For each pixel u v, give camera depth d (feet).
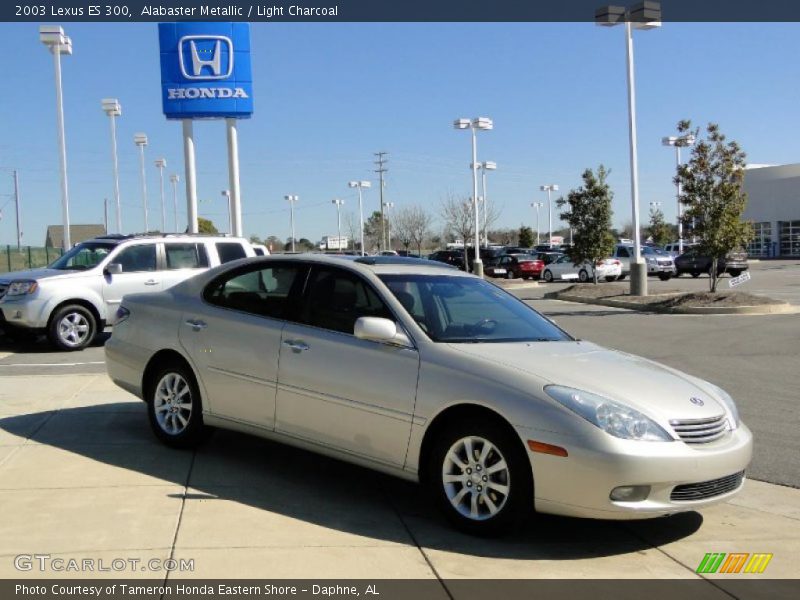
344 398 17.85
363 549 15.25
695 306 67.82
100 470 19.67
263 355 19.49
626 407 15.37
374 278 18.81
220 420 20.58
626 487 14.82
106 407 27.04
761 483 20.49
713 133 67.46
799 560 15.56
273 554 14.83
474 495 16.07
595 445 14.76
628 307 75.56
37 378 33.17
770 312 65.31
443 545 15.62
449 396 16.25
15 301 42.63
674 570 14.90
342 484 19.38
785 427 26.08
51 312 42.70
